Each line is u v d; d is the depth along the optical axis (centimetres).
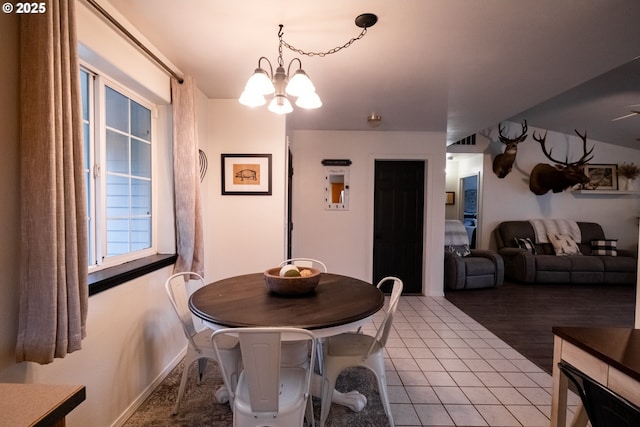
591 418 97
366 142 428
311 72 236
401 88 266
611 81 361
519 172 587
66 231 115
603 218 591
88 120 171
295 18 169
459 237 524
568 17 165
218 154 308
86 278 123
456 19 168
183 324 178
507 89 267
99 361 155
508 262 532
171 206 239
